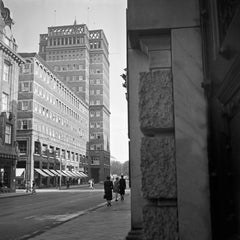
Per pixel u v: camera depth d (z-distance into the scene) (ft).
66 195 138.72
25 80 220.84
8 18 176.65
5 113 169.48
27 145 217.15
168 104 11.17
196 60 11.10
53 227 41.75
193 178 10.32
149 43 12.09
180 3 11.59
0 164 161.89
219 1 9.63
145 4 11.83
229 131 9.44
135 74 16.85
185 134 10.66
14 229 42.34
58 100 271.08
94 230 37.11
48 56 401.29
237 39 7.81
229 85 8.87
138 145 17.44
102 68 418.31
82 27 402.72
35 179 222.28
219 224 9.90
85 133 367.25
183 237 10.14
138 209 17.78
